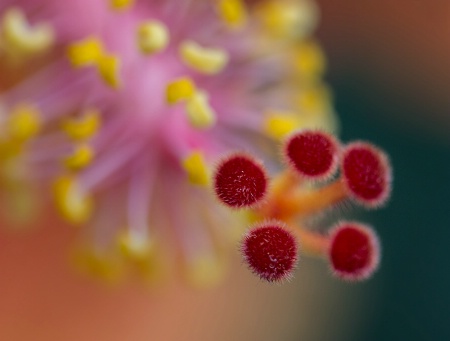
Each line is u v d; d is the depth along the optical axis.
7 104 0.08
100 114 0.08
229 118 0.08
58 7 0.08
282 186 0.07
